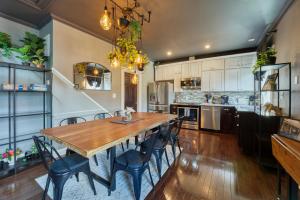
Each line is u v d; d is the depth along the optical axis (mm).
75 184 2051
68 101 3186
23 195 1843
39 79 3076
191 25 3123
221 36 3699
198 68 5418
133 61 2529
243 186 2023
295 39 2225
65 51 3100
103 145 1425
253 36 3672
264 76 3258
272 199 1776
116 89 4410
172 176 2262
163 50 4844
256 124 2936
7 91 2469
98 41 3799
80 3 2439
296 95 2229
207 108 4918
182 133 4641
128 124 2328
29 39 2730
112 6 2459
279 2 2338
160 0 2299
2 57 2600
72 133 1817
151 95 5949
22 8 2566
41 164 2594
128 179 2170
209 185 2045
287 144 1366
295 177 1125
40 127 3092
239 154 3051
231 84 4871
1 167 2295
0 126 2637
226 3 2375
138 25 2322
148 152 1773
